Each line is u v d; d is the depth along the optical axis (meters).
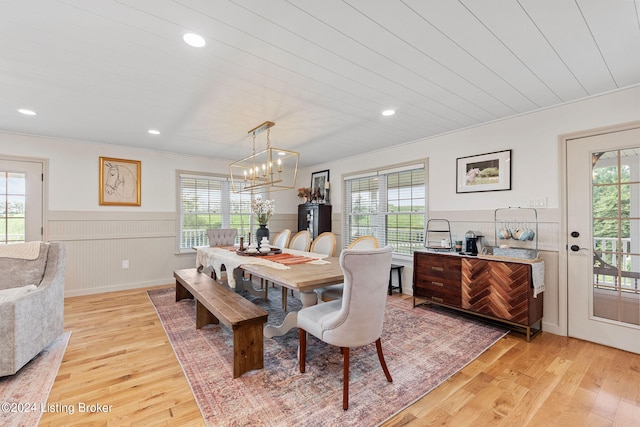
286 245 4.55
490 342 2.61
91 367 2.14
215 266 3.32
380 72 2.19
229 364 2.20
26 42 1.77
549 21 1.62
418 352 2.41
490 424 1.59
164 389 1.88
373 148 4.57
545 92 2.54
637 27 1.66
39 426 1.54
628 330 2.45
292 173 6.40
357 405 1.73
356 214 5.18
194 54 1.93
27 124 3.38
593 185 2.63
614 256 2.53
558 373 2.10
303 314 2.08
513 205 3.11
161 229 4.79
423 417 1.64
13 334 1.94
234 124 3.38
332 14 1.55
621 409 1.71
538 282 2.69
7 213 3.71
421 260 3.51
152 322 3.06
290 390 1.88
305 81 2.32
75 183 4.11
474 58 2.00
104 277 4.30
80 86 2.38
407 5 1.49
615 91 2.48
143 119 3.20
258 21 1.60
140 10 1.50
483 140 3.37
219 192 5.48
